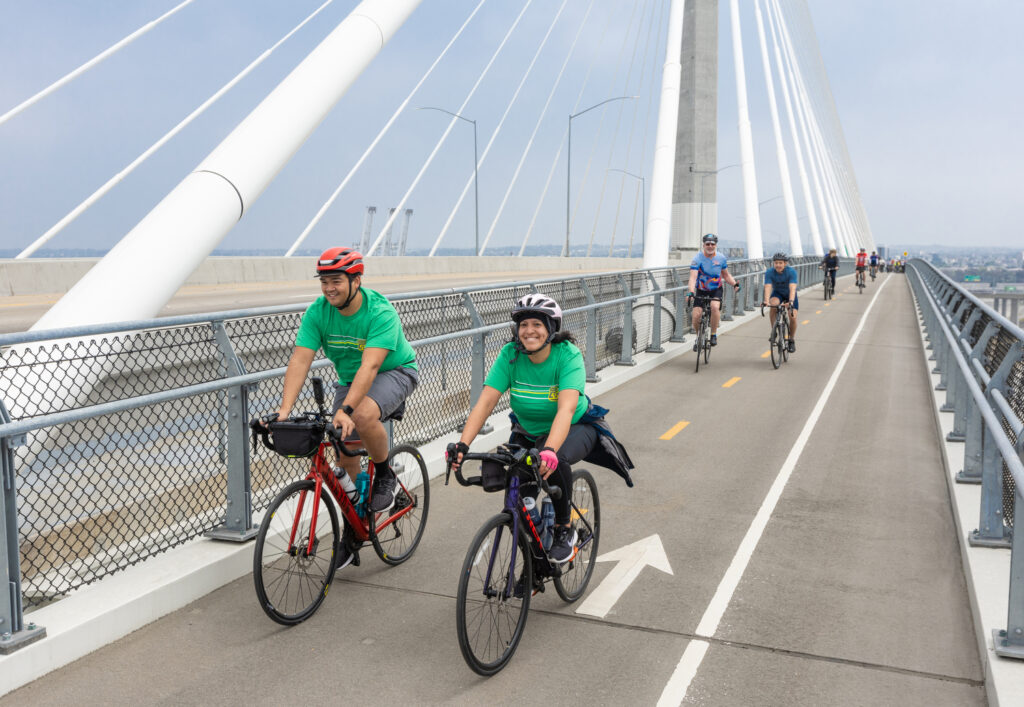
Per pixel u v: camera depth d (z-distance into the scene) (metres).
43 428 3.70
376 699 3.42
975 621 4.10
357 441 4.51
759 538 5.43
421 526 5.21
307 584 4.20
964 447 6.79
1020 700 3.16
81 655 3.72
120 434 4.24
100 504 4.77
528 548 3.83
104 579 4.22
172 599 4.21
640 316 13.69
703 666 3.72
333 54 10.36
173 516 4.64
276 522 3.98
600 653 3.85
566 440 4.05
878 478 6.88
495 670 3.63
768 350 15.19
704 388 11.13
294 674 3.62
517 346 3.85
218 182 8.59
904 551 5.20
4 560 3.46
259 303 18.16
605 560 5.04
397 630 4.06
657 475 6.94
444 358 7.43
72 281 20.89
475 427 3.82
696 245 31.92
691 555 5.12
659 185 17.80
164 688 3.48
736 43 41.16
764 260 25.44
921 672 3.68
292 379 4.23
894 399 10.43
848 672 3.68
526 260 44.88
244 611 4.25
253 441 4.89
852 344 16.30
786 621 4.20
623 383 11.47
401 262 34.56
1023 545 3.54
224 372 4.77
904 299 31.92
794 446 7.97
